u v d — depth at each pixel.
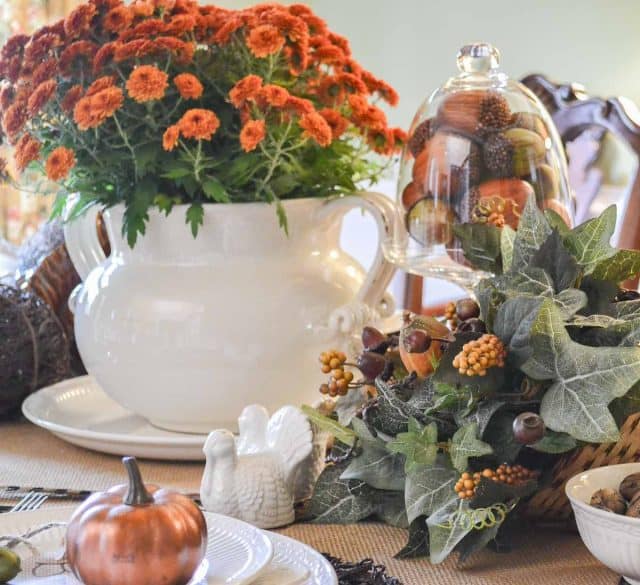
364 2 3.56
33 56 0.97
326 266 0.99
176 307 0.94
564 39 3.06
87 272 1.09
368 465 0.74
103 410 1.11
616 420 0.68
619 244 1.44
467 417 0.68
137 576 0.54
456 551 0.70
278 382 0.96
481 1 3.24
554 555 0.70
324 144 0.93
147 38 0.97
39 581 0.58
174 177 0.93
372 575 0.62
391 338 0.80
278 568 0.60
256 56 0.98
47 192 1.13
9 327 1.08
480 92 0.95
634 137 1.45
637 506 0.62
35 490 0.83
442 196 0.93
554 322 0.65
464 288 0.96
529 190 0.92
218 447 0.75
